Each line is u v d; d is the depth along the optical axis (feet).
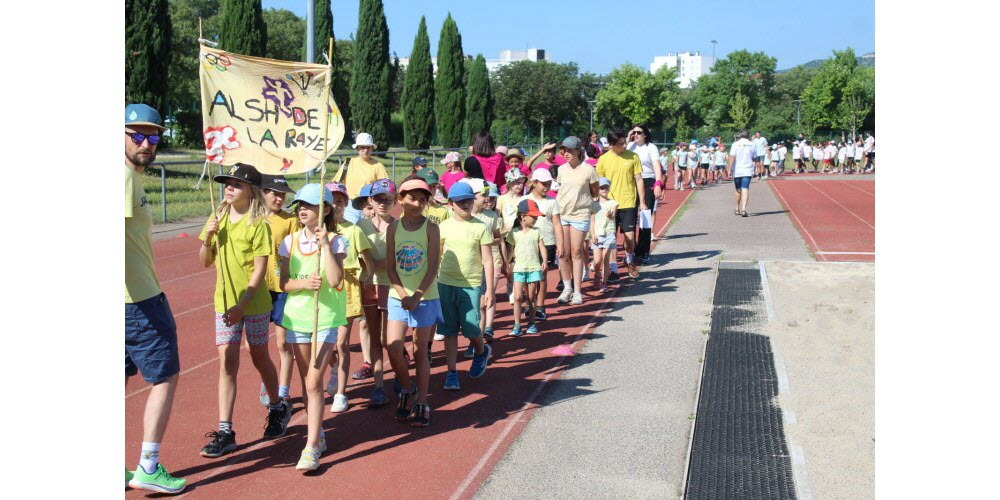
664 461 18.26
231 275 18.37
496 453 18.85
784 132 268.62
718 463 18.10
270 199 21.66
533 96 244.63
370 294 21.81
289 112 19.21
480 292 23.36
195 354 27.35
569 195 33.76
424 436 19.98
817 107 253.65
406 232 20.07
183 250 49.85
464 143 170.30
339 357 21.72
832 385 23.03
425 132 147.23
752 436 19.61
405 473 17.80
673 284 38.19
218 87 18.61
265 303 19.19
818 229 57.67
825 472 17.38
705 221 63.77
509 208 29.66
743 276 39.55
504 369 25.50
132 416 21.17
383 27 137.49
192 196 71.31
